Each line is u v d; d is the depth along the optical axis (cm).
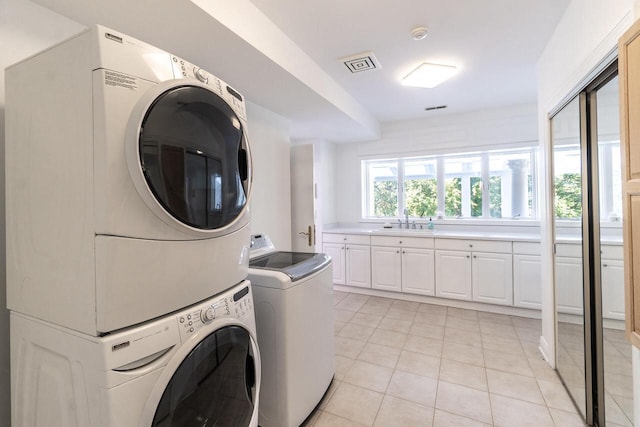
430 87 282
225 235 112
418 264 360
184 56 174
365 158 447
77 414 81
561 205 197
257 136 270
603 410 153
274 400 151
